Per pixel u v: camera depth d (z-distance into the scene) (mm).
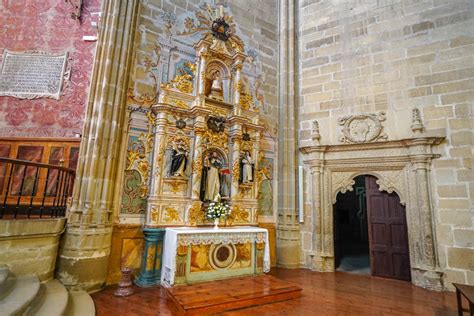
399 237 6469
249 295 4430
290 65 8219
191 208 5879
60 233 4703
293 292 4832
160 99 6023
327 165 7410
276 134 8125
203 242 5180
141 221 5621
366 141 6840
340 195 14008
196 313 3846
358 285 5754
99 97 5277
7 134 6258
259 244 5859
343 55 7691
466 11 6324
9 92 6438
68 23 6910
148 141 5918
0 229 3889
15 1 6898
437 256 5770
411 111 6523
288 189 7559
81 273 4605
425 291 5438
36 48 6746
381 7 7359
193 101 6520
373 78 7156
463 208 5711
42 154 6238
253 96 7836
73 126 6461
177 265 4871
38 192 6074
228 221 6426
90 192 4902
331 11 8133
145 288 5000
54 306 3568
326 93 7758
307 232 7371
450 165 5938
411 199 6215
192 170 6148
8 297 3383
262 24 8484
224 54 7078
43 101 6504
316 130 7559
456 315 4219
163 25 6523
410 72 6711
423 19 6770
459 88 6109
